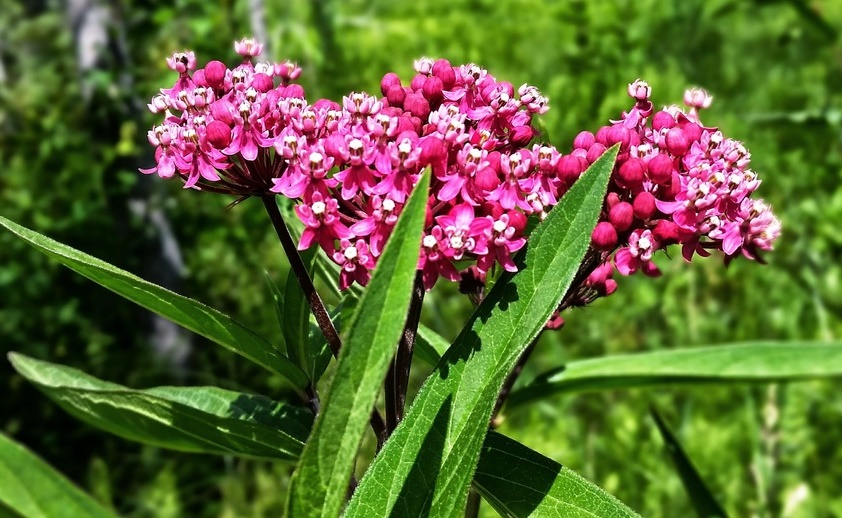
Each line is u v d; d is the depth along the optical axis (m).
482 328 0.20
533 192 0.21
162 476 0.57
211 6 0.70
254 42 0.25
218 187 0.21
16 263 0.71
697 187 0.21
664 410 0.52
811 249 0.60
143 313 0.66
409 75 0.82
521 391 0.30
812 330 0.57
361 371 0.16
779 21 0.89
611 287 0.26
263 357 0.23
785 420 0.46
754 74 0.85
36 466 0.20
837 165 0.66
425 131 0.22
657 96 0.74
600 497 0.20
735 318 0.59
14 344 0.65
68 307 0.67
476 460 0.18
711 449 0.49
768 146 0.70
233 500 0.54
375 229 0.20
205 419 0.22
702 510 0.33
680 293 0.60
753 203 0.22
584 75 0.75
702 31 0.87
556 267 0.20
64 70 1.01
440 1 0.98
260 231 0.69
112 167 0.68
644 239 0.21
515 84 0.82
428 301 0.52
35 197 0.77
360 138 0.21
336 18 0.86
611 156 0.19
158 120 0.69
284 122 0.22
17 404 0.63
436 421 0.20
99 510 0.20
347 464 0.17
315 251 0.24
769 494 0.45
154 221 0.69
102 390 0.22
